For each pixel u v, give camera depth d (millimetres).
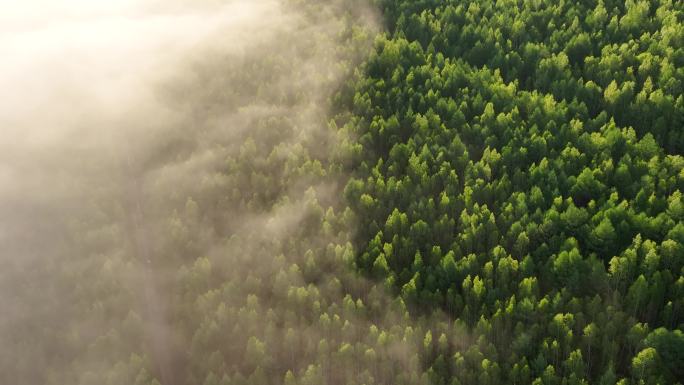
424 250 61469
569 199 59688
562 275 54062
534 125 70812
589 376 48688
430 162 70688
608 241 55625
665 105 71375
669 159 63875
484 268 55844
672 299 51250
